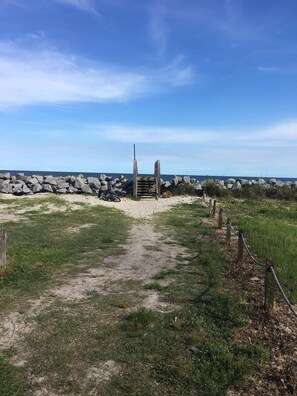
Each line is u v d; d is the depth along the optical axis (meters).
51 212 19.00
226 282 8.79
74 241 12.94
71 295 7.95
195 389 4.84
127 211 20.58
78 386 4.90
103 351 5.71
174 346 5.84
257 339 6.04
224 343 5.89
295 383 4.89
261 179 31.72
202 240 13.45
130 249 12.12
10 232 14.05
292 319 6.73
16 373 5.15
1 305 7.39
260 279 8.92
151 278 9.16
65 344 5.91
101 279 9.05
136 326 6.39
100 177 28.59
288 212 21.38
